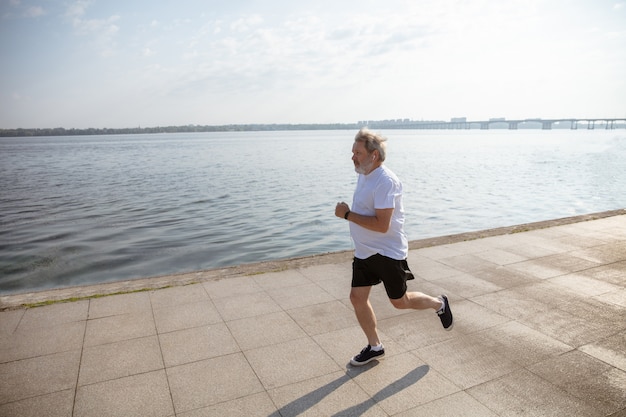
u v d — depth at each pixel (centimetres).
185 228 1526
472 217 1684
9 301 447
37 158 6284
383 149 280
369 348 325
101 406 276
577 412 268
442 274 529
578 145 8394
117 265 1100
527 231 739
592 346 353
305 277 520
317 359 334
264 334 375
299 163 4488
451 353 342
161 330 383
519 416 265
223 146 9781
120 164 4756
